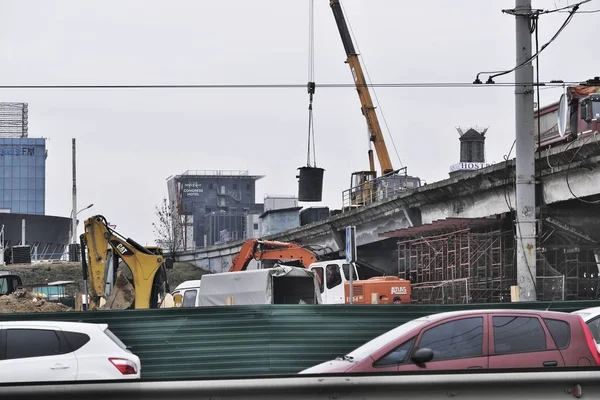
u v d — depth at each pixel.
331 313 47.22
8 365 33.16
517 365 29.58
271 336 46.59
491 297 101.38
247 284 72.75
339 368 29.36
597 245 99.81
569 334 30.45
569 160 92.88
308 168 73.06
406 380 19.16
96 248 79.25
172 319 46.47
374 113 166.50
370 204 137.12
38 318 45.31
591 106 88.25
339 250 154.38
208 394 18.91
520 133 54.81
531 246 54.19
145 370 46.03
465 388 19.31
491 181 107.00
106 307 78.06
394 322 47.69
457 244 107.50
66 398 18.88
